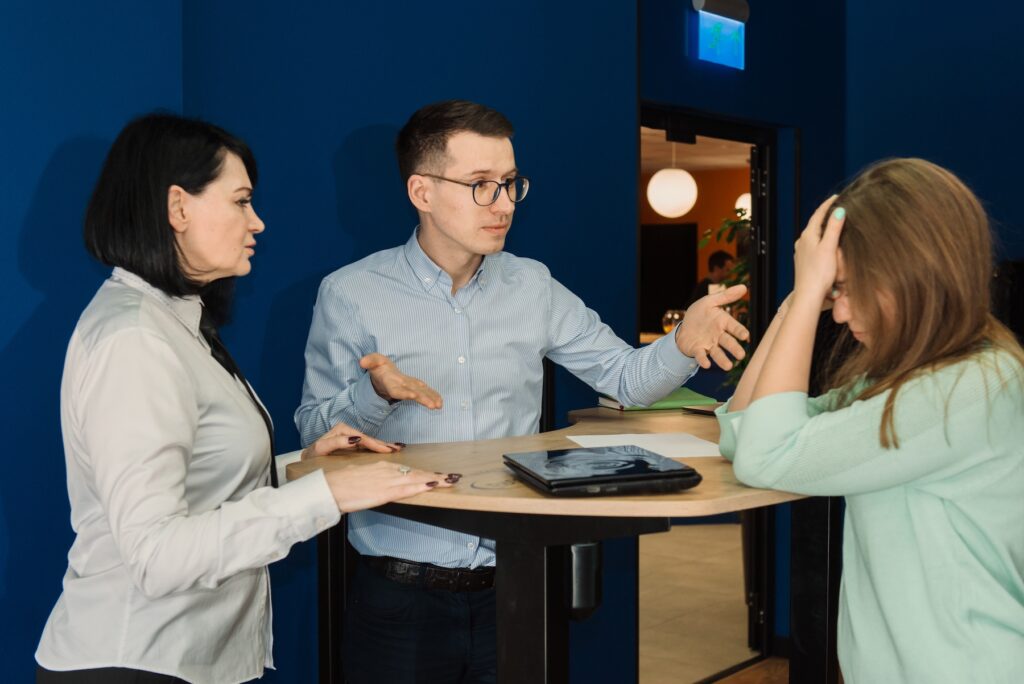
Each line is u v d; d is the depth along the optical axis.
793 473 1.44
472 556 2.11
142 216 1.57
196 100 2.35
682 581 5.06
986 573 1.38
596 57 3.38
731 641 4.29
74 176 2.04
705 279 7.18
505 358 2.28
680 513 1.44
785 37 4.48
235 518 1.43
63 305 2.04
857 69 4.70
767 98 4.39
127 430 1.41
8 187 1.94
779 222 4.66
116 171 1.59
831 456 1.41
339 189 2.66
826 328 2.52
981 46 4.50
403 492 1.53
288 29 2.53
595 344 2.43
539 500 1.47
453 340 2.23
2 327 1.94
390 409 2.03
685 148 9.92
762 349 1.78
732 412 1.74
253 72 2.47
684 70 3.97
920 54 4.61
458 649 2.13
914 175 1.42
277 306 2.55
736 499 1.48
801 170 4.63
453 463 1.80
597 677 3.39
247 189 1.67
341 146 2.66
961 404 1.35
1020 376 1.37
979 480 1.38
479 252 2.14
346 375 2.22
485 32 3.01
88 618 1.51
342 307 2.23
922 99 4.61
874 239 1.41
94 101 2.07
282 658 2.57
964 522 1.39
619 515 1.45
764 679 3.98
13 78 1.94
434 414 2.22
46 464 2.03
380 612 2.14
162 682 1.52
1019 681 1.35
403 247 2.30
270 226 2.52
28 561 2.01
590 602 1.77
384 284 2.23
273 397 2.56
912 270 1.38
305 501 1.47
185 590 1.46
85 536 1.54
